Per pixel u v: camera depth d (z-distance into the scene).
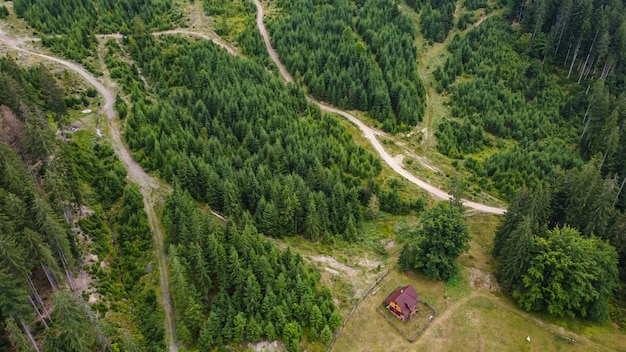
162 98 109.62
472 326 66.69
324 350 61.75
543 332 66.19
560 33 140.50
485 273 76.00
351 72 125.62
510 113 123.94
